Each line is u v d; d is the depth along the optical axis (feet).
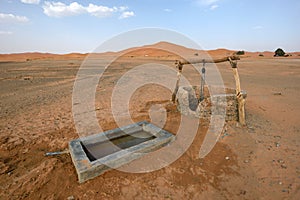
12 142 12.36
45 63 85.61
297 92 27.07
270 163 9.64
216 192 7.86
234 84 34.68
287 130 13.62
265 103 21.21
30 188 8.21
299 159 9.91
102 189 8.08
